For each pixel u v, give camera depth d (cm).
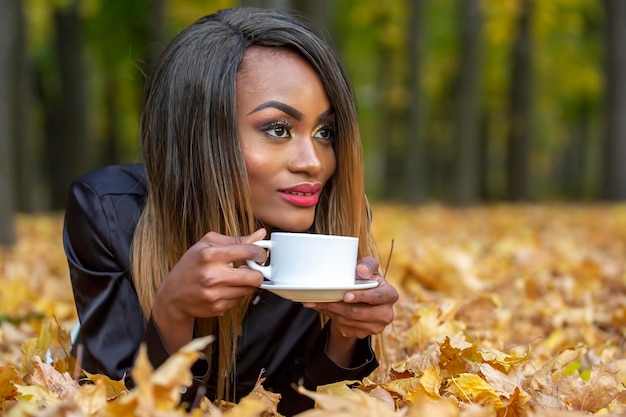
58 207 1795
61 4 1391
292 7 937
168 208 204
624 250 737
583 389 207
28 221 1123
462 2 1590
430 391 195
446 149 3083
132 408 145
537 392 198
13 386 193
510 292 435
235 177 196
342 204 217
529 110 1978
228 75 195
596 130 3253
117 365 198
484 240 810
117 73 1623
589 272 519
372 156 3506
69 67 1545
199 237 201
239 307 208
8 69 700
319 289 176
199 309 175
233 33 203
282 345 220
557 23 1952
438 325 287
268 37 200
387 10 1855
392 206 1783
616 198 1652
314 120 199
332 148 209
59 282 518
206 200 198
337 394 192
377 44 2042
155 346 181
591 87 2320
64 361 229
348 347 204
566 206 1842
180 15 1416
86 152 1575
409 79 1670
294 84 196
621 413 189
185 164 200
